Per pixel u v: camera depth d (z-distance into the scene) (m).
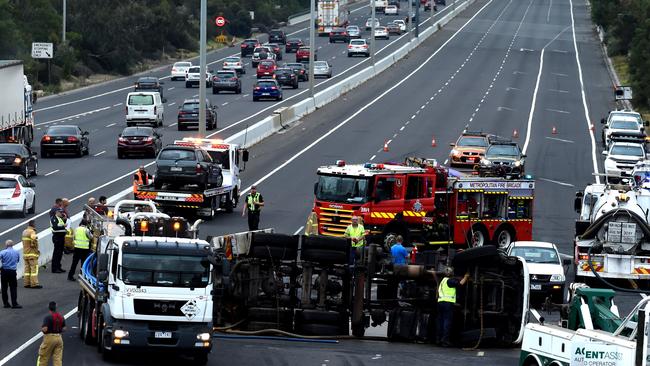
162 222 52.78
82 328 53.75
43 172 116.44
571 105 184.00
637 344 38.34
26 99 133.62
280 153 133.62
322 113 170.75
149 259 48.22
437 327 56.31
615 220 72.56
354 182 80.81
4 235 82.44
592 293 48.84
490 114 170.88
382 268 57.97
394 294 58.47
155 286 48.00
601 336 40.56
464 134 127.75
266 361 50.00
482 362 51.47
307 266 57.19
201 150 94.81
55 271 72.25
